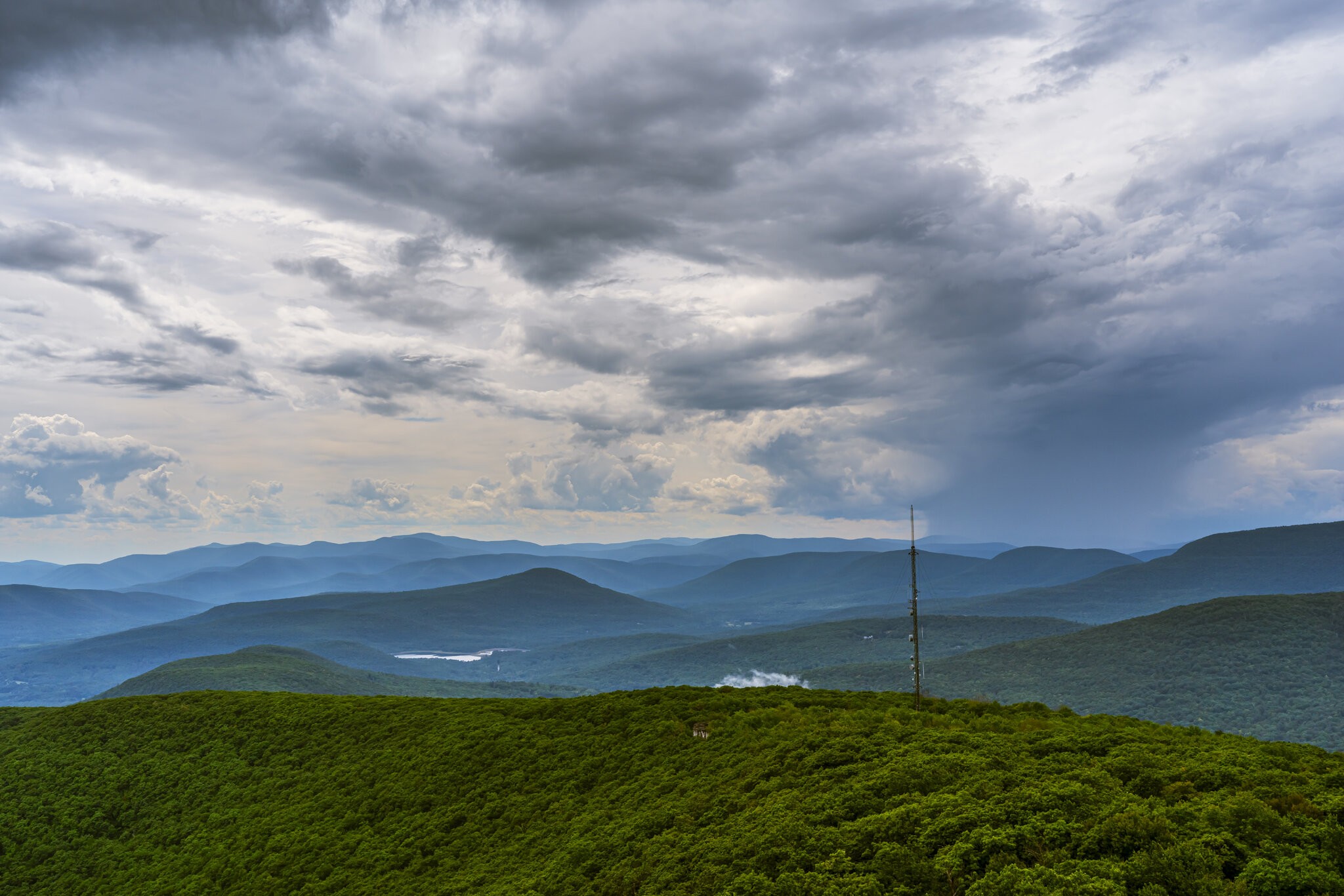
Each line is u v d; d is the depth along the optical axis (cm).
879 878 2866
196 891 5788
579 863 4172
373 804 6322
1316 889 2250
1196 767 3281
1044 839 2825
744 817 3866
